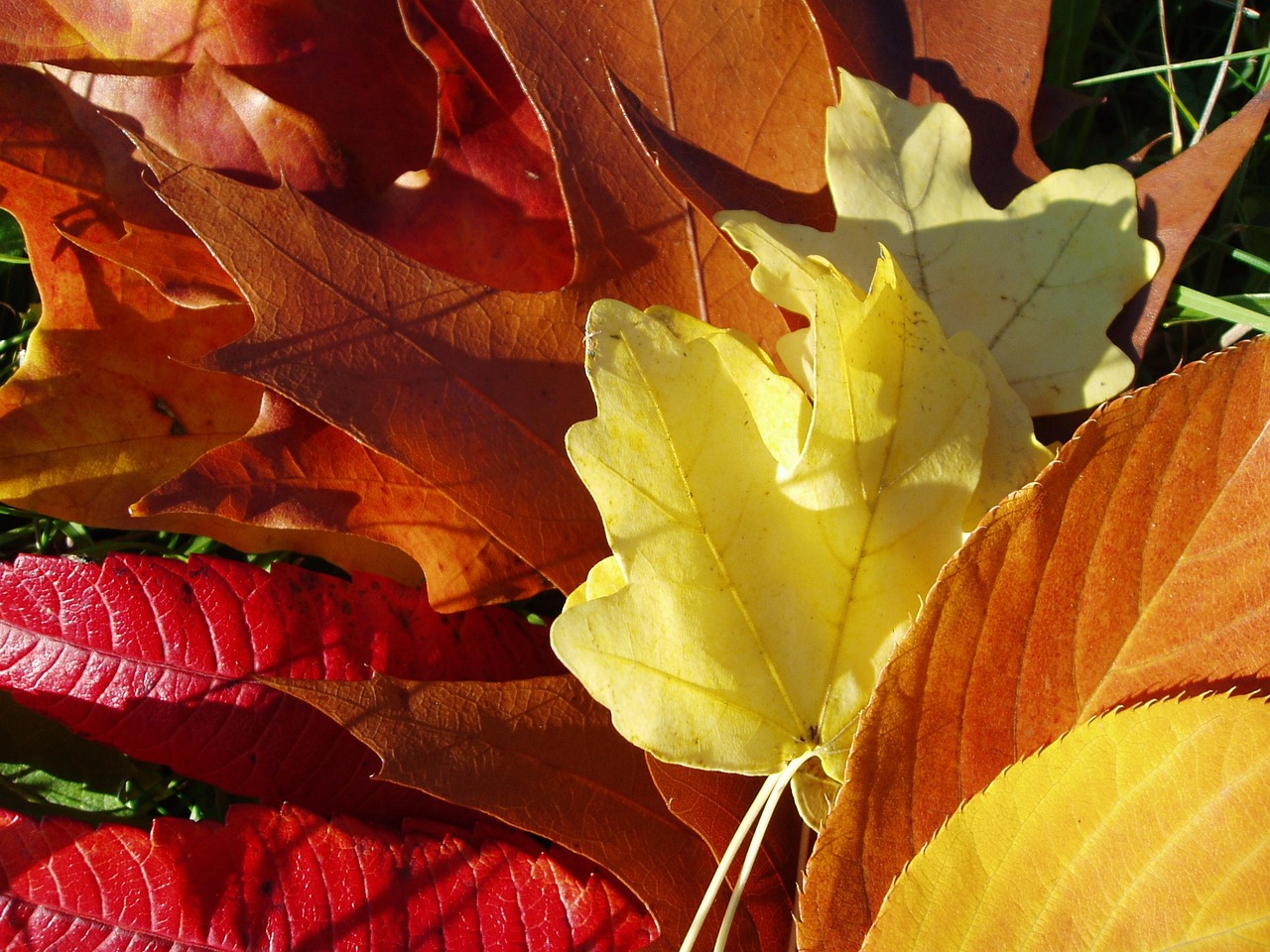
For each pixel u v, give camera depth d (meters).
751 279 0.31
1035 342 0.31
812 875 0.29
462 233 0.34
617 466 0.29
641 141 0.31
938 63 0.33
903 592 0.30
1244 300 0.35
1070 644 0.29
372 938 0.31
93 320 0.34
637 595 0.29
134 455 0.34
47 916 0.31
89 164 0.34
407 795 0.33
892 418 0.29
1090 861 0.28
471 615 0.34
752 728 0.29
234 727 0.33
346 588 0.34
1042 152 0.36
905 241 0.32
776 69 0.32
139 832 0.32
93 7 0.34
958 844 0.28
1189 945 0.28
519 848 0.32
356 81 0.35
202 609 0.33
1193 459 0.29
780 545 0.29
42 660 0.33
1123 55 0.37
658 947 0.30
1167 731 0.28
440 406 0.31
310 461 0.32
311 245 0.31
